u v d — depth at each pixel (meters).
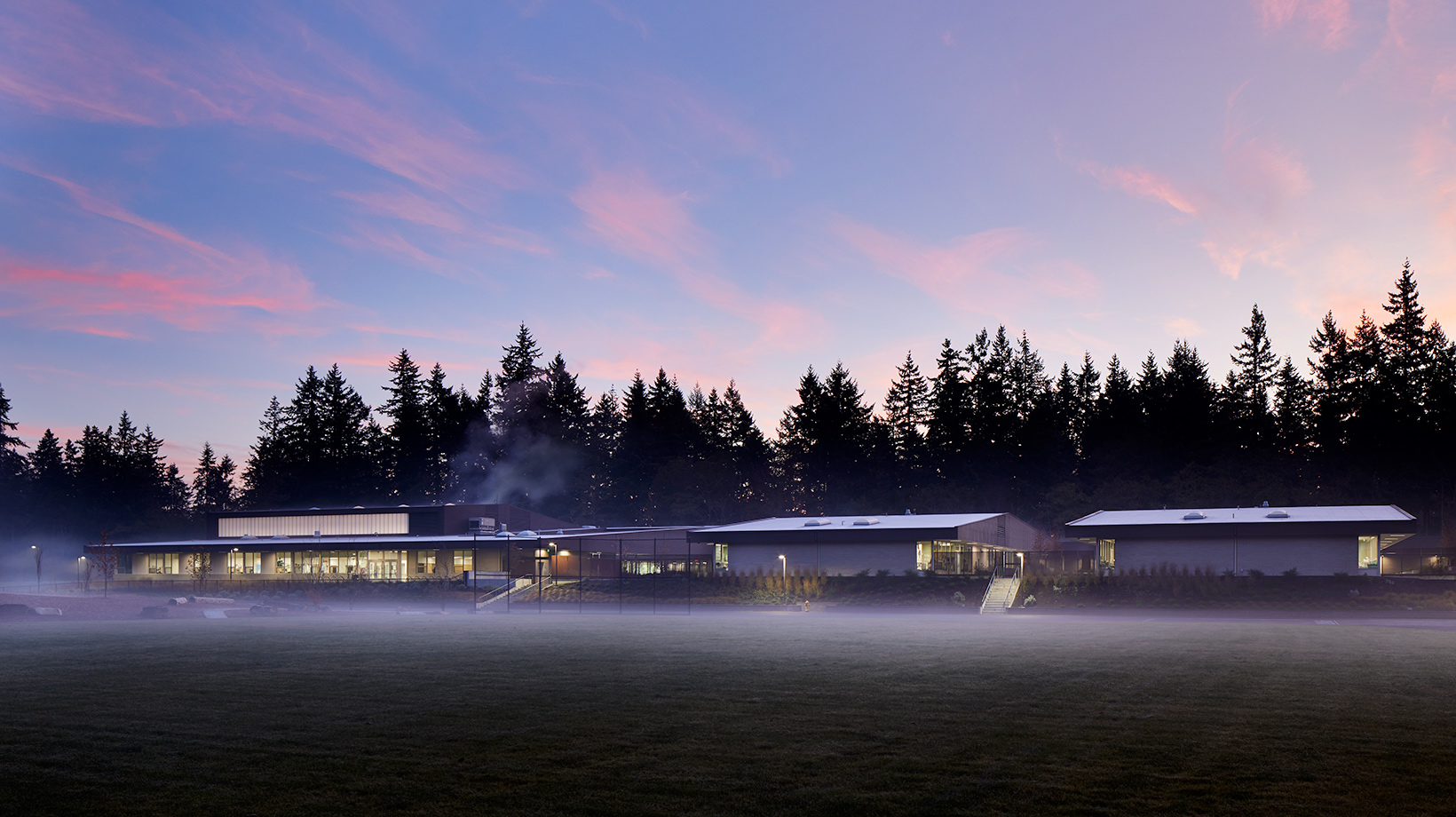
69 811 10.60
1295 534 64.75
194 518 149.12
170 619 50.81
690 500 126.75
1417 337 109.00
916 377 139.50
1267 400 122.12
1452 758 12.97
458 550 86.12
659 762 12.87
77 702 18.05
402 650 29.28
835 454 135.75
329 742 14.22
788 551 75.88
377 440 147.00
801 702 17.88
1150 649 29.44
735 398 150.25
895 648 29.80
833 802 10.93
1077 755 13.21
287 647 30.30
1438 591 57.88
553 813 10.50
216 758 13.10
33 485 145.25
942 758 13.03
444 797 11.14
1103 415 127.38
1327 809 10.57
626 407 147.50
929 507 122.81
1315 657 26.72
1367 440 106.44
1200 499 101.12
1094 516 76.19
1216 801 10.90
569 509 140.25
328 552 90.75
